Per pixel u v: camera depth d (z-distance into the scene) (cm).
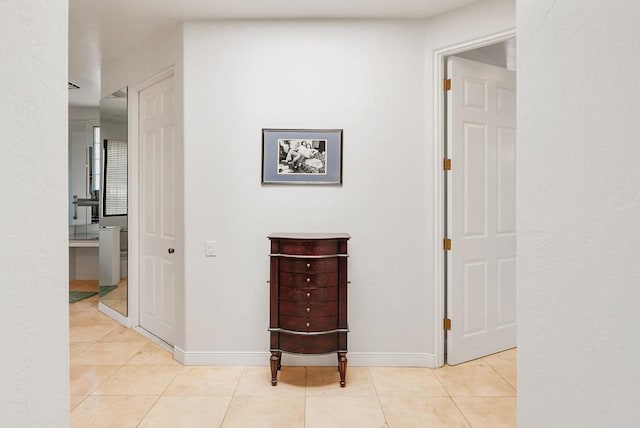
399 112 323
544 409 107
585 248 93
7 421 72
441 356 321
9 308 72
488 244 339
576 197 95
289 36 323
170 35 343
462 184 325
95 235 662
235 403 264
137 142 411
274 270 292
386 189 323
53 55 86
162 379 299
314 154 324
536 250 109
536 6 108
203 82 323
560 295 101
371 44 322
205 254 325
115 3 296
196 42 323
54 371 86
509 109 349
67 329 91
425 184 322
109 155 447
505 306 349
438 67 317
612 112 85
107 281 465
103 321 438
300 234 308
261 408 257
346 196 324
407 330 324
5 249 71
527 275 112
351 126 324
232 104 324
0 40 69
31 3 78
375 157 323
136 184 411
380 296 324
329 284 287
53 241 86
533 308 110
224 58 323
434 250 320
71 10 306
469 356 330
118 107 428
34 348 79
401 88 322
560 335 101
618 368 84
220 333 326
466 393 278
